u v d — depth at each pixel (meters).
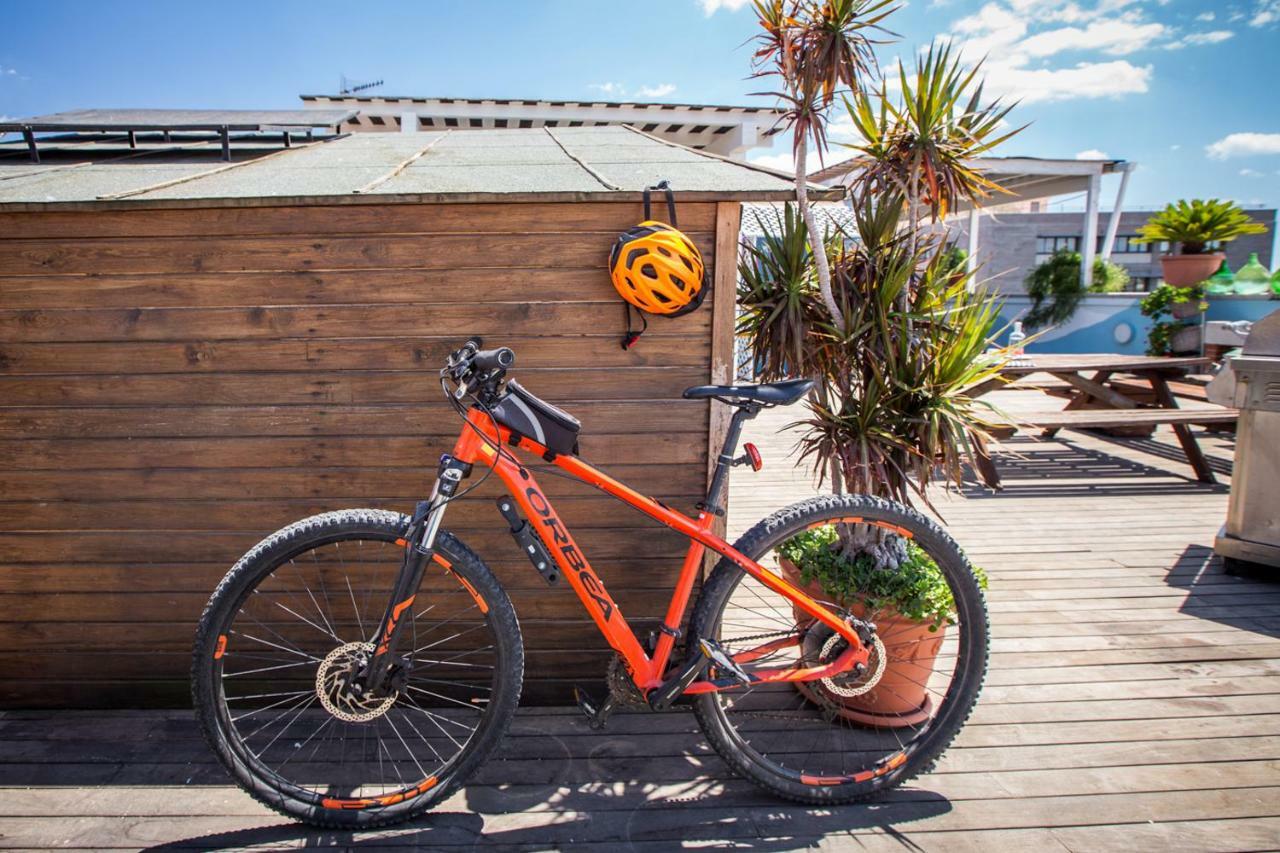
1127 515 4.46
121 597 2.22
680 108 8.52
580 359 2.16
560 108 8.33
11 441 2.14
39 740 2.14
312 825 1.81
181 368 2.13
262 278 2.09
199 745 2.13
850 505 1.92
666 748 2.16
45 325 2.10
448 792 1.85
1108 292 11.26
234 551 2.21
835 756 2.12
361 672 1.78
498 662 1.86
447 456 1.81
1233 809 1.90
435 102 8.00
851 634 1.95
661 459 2.21
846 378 2.41
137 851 1.74
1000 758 2.11
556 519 1.85
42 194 2.00
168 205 1.94
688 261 1.95
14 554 2.20
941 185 2.29
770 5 2.11
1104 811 1.89
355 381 2.14
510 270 2.11
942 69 2.19
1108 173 10.98
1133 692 2.45
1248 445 3.38
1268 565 3.36
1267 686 2.48
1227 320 8.55
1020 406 7.87
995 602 3.18
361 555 2.23
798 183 2.09
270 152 2.79
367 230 2.08
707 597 1.90
